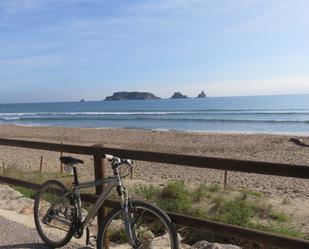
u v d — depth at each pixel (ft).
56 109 510.99
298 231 28.50
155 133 146.10
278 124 188.96
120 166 14.92
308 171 11.55
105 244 15.33
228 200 35.17
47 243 16.85
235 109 339.57
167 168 65.77
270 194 45.21
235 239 22.89
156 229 21.03
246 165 12.66
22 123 241.14
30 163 74.28
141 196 35.42
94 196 16.52
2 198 26.71
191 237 23.94
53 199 17.22
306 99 642.22
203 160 13.58
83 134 148.97
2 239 17.52
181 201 32.60
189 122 211.20
